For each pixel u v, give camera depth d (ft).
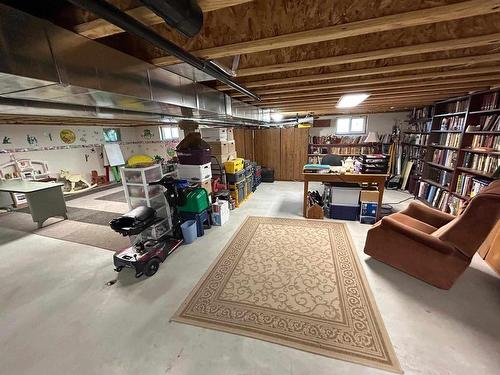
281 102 12.22
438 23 4.60
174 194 9.12
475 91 10.35
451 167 12.39
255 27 4.28
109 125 21.29
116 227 7.36
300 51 5.56
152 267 7.67
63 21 3.58
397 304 6.11
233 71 6.03
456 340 5.03
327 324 5.52
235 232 10.80
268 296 6.52
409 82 8.58
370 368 4.48
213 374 4.44
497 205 5.76
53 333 5.48
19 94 4.08
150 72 5.14
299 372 4.43
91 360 4.79
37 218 11.50
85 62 3.72
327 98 11.01
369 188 11.91
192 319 5.76
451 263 6.42
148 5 2.45
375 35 5.01
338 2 3.83
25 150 16.05
